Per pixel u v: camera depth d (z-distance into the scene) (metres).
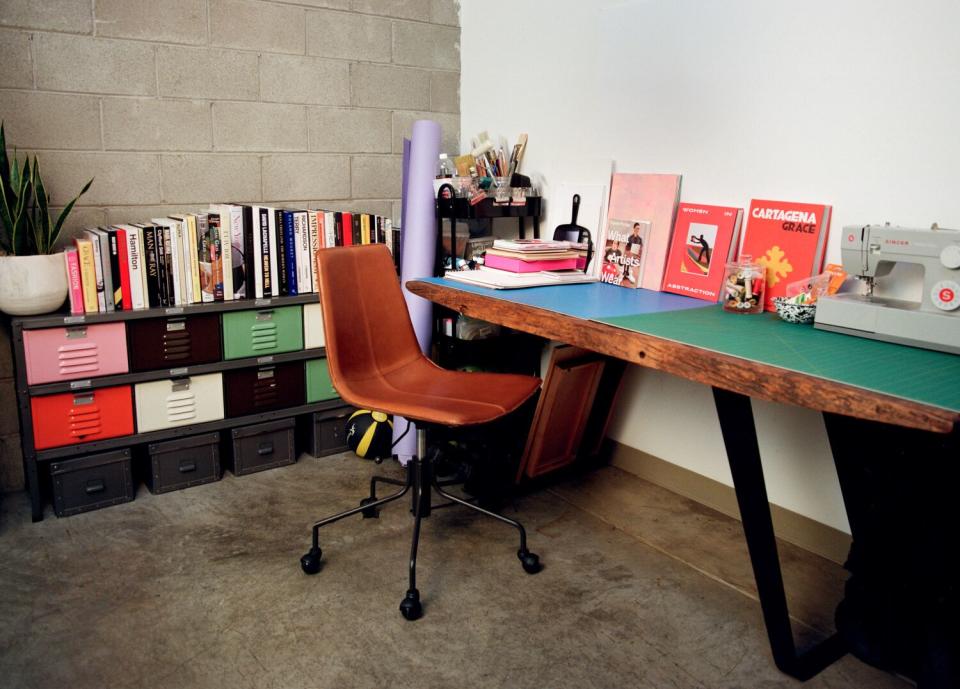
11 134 2.47
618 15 2.62
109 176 2.67
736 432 1.60
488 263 2.67
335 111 3.15
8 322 2.54
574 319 1.87
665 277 2.41
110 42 2.59
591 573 2.13
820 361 1.44
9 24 2.41
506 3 3.14
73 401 2.42
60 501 2.43
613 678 1.69
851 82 1.99
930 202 1.86
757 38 2.19
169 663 1.72
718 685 1.68
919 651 1.63
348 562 2.17
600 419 2.79
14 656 1.74
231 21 2.82
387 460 2.97
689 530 2.39
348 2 3.10
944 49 1.79
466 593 2.02
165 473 2.63
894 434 1.63
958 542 1.35
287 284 2.81
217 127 2.87
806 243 2.08
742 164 2.28
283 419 2.86
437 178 2.87
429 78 3.40
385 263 2.29
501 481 2.56
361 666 1.72
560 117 2.93
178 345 2.58
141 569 2.12
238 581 2.07
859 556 1.74
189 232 2.56
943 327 1.52
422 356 2.35
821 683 1.69
